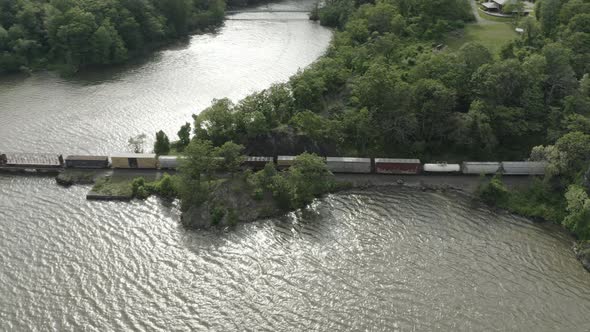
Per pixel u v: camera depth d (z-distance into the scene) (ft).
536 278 361.51
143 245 382.42
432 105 467.11
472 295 346.95
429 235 398.62
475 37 652.07
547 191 434.71
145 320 324.80
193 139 458.50
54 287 346.54
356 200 437.17
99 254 373.40
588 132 448.65
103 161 462.19
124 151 494.59
